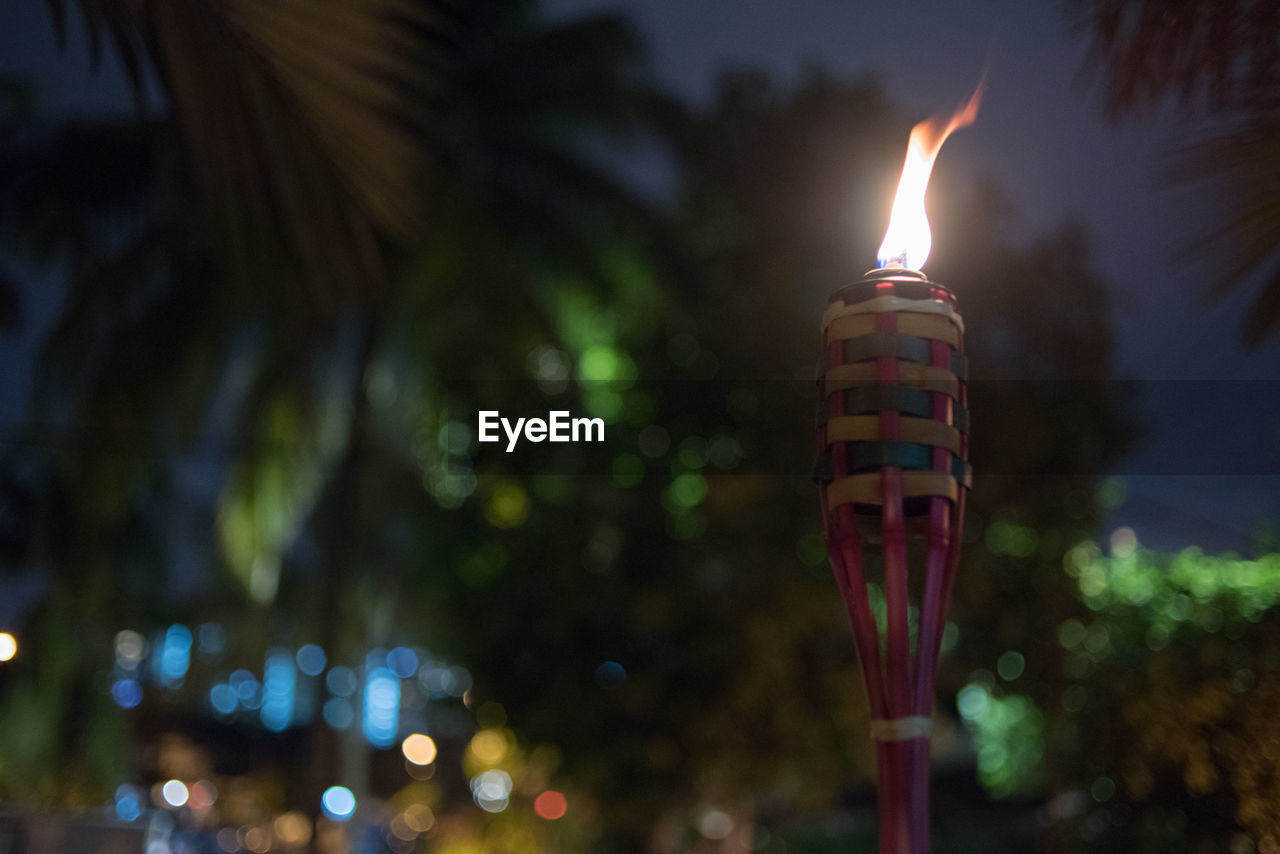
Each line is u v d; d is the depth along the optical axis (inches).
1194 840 115.3
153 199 543.8
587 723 326.3
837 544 29.7
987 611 265.6
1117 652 177.6
